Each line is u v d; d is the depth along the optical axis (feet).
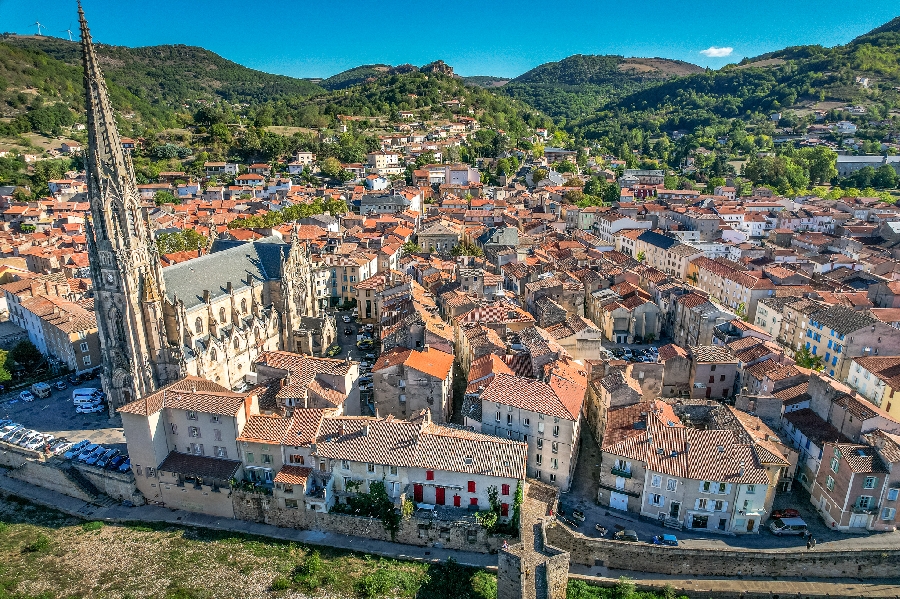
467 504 318.24
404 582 294.25
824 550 299.99
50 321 502.79
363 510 324.80
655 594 292.81
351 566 306.76
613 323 552.82
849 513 314.35
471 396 371.15
